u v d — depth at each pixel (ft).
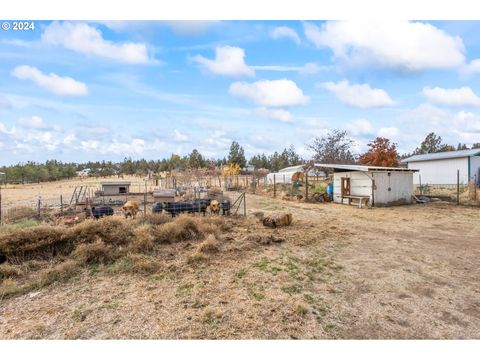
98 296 14.84
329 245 25.22
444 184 77.10
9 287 15.46
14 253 18.81
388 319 12.78
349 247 24.63
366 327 12.13
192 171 130.52
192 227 27.35
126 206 34.04
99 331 11.71
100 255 19.69
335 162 99.91
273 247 24.26
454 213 43.47
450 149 149.89
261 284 16.46
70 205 48.83
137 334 11.52
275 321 12.48
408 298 14.87
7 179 193.47
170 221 29.68
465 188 67.05
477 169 72.02
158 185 132.98
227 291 15.48
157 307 13.67
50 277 16.71
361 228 32.68
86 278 17.17
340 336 11.50
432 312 13.43
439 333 11.76
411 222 36.55
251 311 13.30
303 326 12.13
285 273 18.17
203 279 17.13
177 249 22.97
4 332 11.62
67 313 13.12
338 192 60.49
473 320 12.76
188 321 12.46
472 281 17.15
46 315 12.95
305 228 32.35
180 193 72.43
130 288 15.84
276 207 51.80
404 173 56.18
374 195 52.39
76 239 20.83
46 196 89.81
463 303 14.34
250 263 20.03
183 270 18.54
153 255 21.30
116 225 23.13
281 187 87.45
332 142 103.96
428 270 18.98
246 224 33.81
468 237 28.43
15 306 13.79
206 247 22.39
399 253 22.85
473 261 20.81
